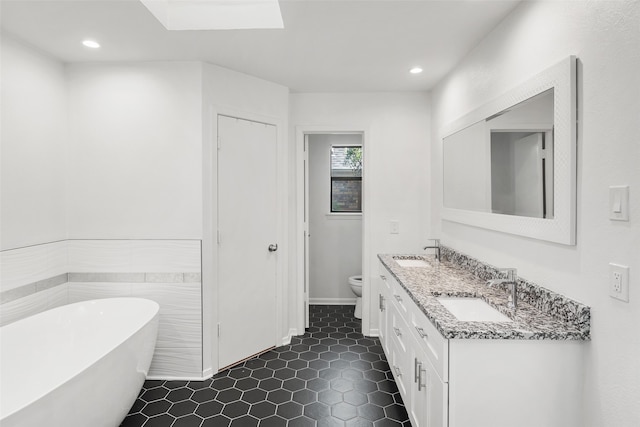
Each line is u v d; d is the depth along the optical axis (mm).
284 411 2305
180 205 2736
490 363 1442
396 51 2547
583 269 1447
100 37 2324
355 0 1893
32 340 2236
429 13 2014
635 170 1211
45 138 2557
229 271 2934
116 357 1905
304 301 3740
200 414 2277
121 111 2738
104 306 2555
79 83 2742
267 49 2516
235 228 2973
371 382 2664
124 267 2756
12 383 2125
